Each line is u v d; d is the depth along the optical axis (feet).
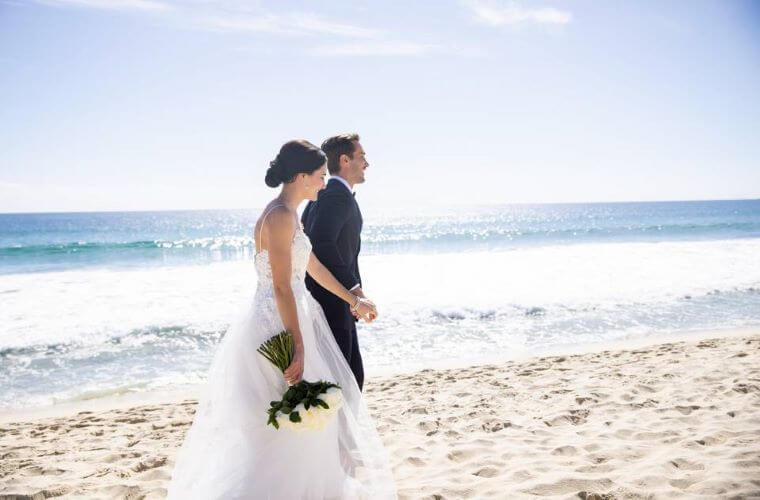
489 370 24.86
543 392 20.02
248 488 9.25
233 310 41.52
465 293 46.55
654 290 47.03
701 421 15.46
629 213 321.73
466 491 11.76
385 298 44.86
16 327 36.58
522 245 110.42
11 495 12.42
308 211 13.10
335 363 10.77
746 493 10.57
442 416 17.79
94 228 241.35
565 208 501.97
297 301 10.32
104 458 15.25
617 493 11.10
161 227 248.52
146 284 53.11
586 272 56.80
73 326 36.81
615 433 14.82
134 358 30.53
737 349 26.30
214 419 9.90
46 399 24.00
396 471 13.25
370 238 133.28
